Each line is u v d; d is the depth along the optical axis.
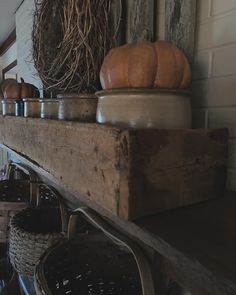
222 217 0.59
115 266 0.99
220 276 0.38
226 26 0.77
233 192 0.76
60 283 0.93
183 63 0.68
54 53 1.10
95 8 0.97
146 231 0.53
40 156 1.03
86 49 0.96
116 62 0.67
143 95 0.65
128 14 1.02
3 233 1.46
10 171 2.01
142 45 0.67
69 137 0.78
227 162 0.75
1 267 1.67
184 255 0.44
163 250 0.48
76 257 0.97
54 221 1.46
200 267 0.41
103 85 0.71
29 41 2.31
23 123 1.24
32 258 1.07
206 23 0.81
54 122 0.88
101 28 0.99
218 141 0.69
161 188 0.60
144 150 0.57
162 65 0.65
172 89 0.66
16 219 1.30
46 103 1.08
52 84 1.10
